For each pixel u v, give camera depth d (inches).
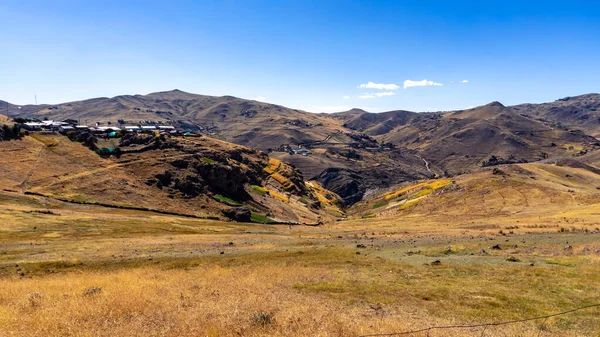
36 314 579.8
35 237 1985.7
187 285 855.1
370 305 683.4
